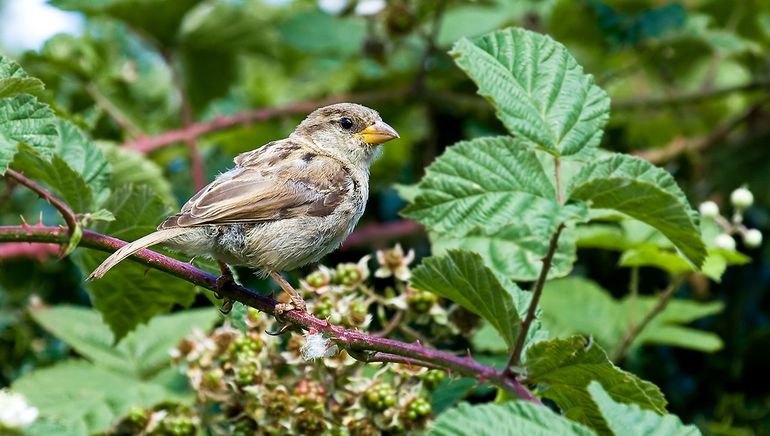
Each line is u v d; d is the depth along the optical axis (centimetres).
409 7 1412
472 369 806
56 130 811
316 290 960
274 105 1572
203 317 1166
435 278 841
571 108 807
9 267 1295
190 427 970
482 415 675
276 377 943
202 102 1521
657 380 1310
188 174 1499
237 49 1488
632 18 1478
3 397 677
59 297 1323
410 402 911
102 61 1459
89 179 953
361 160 1101
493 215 778
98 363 1111
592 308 1213
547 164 973
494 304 833
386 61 1463
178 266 833
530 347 800
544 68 819
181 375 1103
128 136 1434
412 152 1481
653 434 681
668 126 1563
